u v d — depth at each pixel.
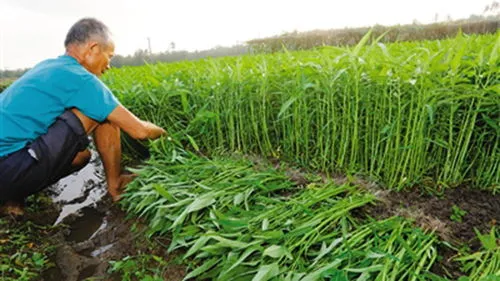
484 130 1.60
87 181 2.45
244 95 2.23
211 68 2.46
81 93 1.66
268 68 2.15
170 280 1.33
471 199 1.51
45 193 2.23
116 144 1.94
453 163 1.62
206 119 2.23
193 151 2.45
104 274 1.42
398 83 1.55
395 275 1.02
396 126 1.64
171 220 1.59
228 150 2.37
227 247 1.29
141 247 1.56
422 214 1.37
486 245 1.06
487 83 1.45
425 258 1.10
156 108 2.57
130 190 1.95
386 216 1.40
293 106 2.07
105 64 1.86
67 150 1.70
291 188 1.71
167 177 1.89
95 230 1.78
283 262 1.16
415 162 1.65
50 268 1.47
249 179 1.70
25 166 1.60
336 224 1.37
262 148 2.31
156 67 3.37
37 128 1.63
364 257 1.14
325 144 1.99
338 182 1.71
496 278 0.92
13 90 1.63
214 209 1.44
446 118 1.63
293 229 1.31
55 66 1.65
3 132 1.56
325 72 1.75
